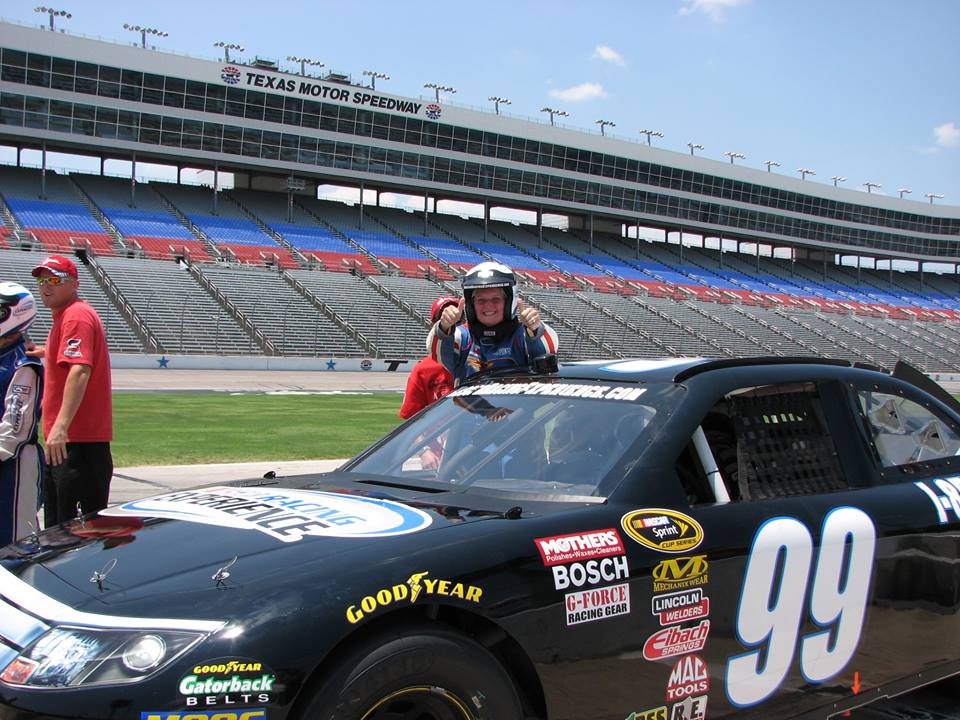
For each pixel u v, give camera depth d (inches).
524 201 2356.1
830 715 117.1
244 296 1569.9
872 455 132.6
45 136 1697.8
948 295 3193.9
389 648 83.3
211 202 2037.4
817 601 115.3
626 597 98.6
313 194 2276.1
